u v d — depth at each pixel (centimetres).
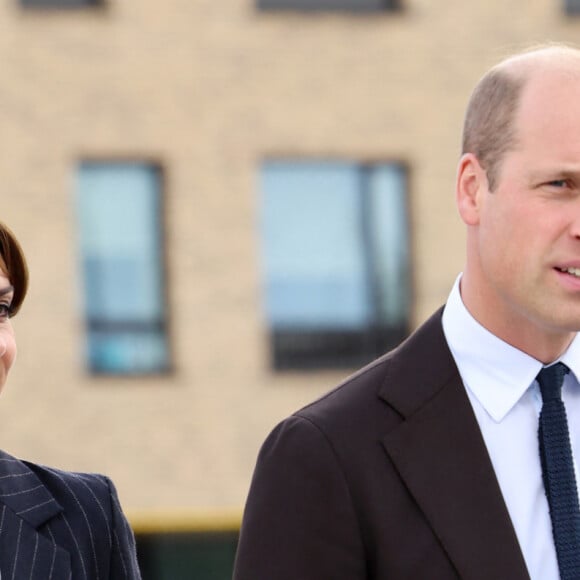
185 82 4747
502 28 4925
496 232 877
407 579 881
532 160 861
